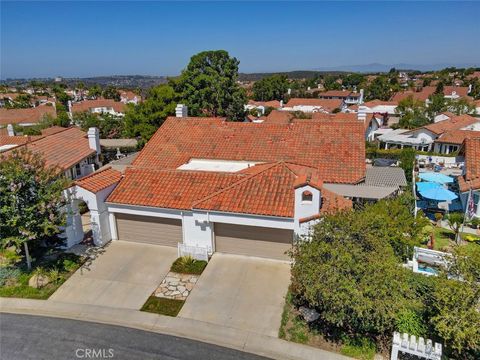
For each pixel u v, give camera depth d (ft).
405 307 46.73
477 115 258.57
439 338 45.65
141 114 164.45
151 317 54.03
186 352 47.24
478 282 43.57
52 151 111.34
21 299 58.39
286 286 60.95
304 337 49.06
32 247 68.64
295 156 90.63
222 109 194.90
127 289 60.85
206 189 73.51
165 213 71.77
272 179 72.08
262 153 93.20
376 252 45.80
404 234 63.41
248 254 70.85
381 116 272.10
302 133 98.07
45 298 58.65
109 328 51.88
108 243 76.74
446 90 398.42
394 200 74.23
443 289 43.09
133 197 73.82
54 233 66.44
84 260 69.72
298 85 607.78
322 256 46.57
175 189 74.64
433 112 246.47
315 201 61.77
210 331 51.03
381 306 41.29
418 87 519.19
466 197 94.63
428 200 101.24
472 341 39.81
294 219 63.72
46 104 416.87
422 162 157.48
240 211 65.82
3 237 61.67
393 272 43.27
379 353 45.80
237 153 94.68
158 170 80.69
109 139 173.06
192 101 181.88
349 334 48.75
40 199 62.13
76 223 75.97
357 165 86.33
